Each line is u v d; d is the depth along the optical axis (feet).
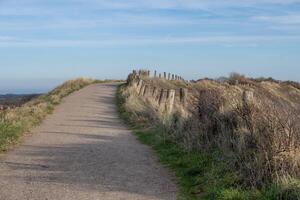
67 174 34.45
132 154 42.42
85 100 100.63
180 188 30.86
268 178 28.14
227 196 26.76
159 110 63.36
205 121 40.27
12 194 28.91
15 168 36.27
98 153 42.78
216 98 41.22
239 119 35.73
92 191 29.91
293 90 104.78
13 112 66.80
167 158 39.73
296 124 30.99
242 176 29.12
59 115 74.49
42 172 35.01
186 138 42.16
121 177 33.73
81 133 55.67
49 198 28.14
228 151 33.30
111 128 60.80
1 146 43.83
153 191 30.12
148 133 53.98
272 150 29.32
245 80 116.37
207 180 30.81
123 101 91.61
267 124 31.55
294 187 25.93
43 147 45.70
